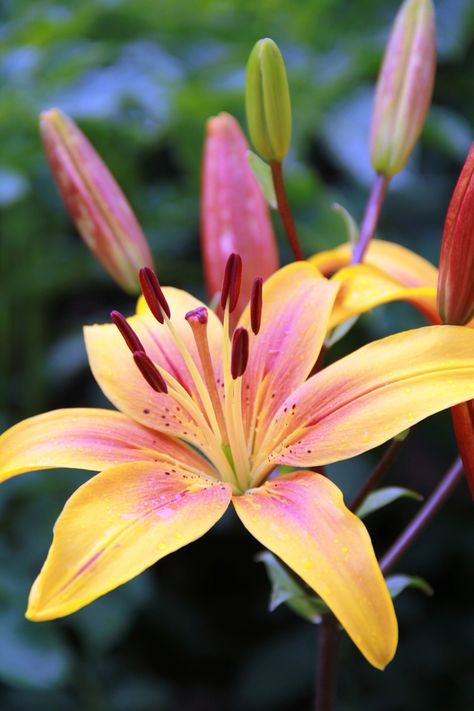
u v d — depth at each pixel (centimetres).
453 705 110
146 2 98
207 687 117
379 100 74
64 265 101
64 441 65
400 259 75
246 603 117
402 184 95
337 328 70
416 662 111
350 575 59
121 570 60
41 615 58
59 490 95
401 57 73
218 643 115
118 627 92
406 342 64
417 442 114
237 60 97
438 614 114
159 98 93
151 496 62
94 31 101
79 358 103
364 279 69
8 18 107
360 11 105
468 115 114
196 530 61
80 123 94
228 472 67
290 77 96
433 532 113
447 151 103
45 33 97
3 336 103
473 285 64
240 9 100
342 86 97
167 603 114
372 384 64
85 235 75
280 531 60
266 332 68
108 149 97
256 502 62
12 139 94
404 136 73
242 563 116
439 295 65
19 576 92
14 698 102
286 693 108
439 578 115
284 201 70
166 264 103
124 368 68
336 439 63
